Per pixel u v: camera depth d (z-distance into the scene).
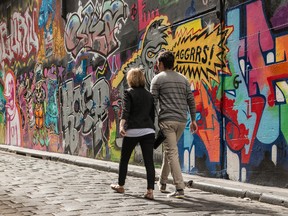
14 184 8.14
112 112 12.65
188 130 9.79
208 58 9.17
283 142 7.48
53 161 13.79
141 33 11.45
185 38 9.85
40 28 17.52
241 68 8.37
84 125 14.20
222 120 8.84
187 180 8.58
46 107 17.02
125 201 6.52
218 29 8.90
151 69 11.00
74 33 14.94
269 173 7.74
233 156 8.55
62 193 7.15
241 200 7.02
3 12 21.38
